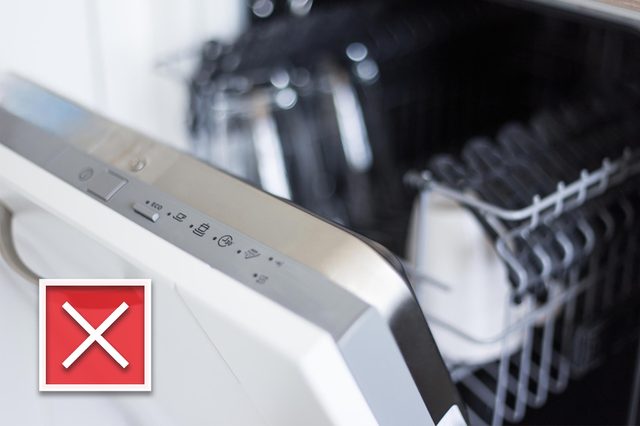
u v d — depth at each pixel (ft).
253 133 3.25
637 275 3.06
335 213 3.56
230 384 1.48
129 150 1.64
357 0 3.32
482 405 3.05
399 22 3.42
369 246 1.40
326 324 1.28
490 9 3.51
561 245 2.48
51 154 1.67
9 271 1.88
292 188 3.57
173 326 1.47
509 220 2.37
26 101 1.82
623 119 2.83
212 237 1.43
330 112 3.53
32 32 2.74
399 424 1.46
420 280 2.59
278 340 1.28
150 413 1.83
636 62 3.32
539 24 3.60
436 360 1.49
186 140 3.24
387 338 1.35
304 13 3.28
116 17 2.92
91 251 1.59
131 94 3.06
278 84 3.21
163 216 1.49
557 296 2.61
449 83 3.77
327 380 1.29
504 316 2.59
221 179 1.54
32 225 1.73
